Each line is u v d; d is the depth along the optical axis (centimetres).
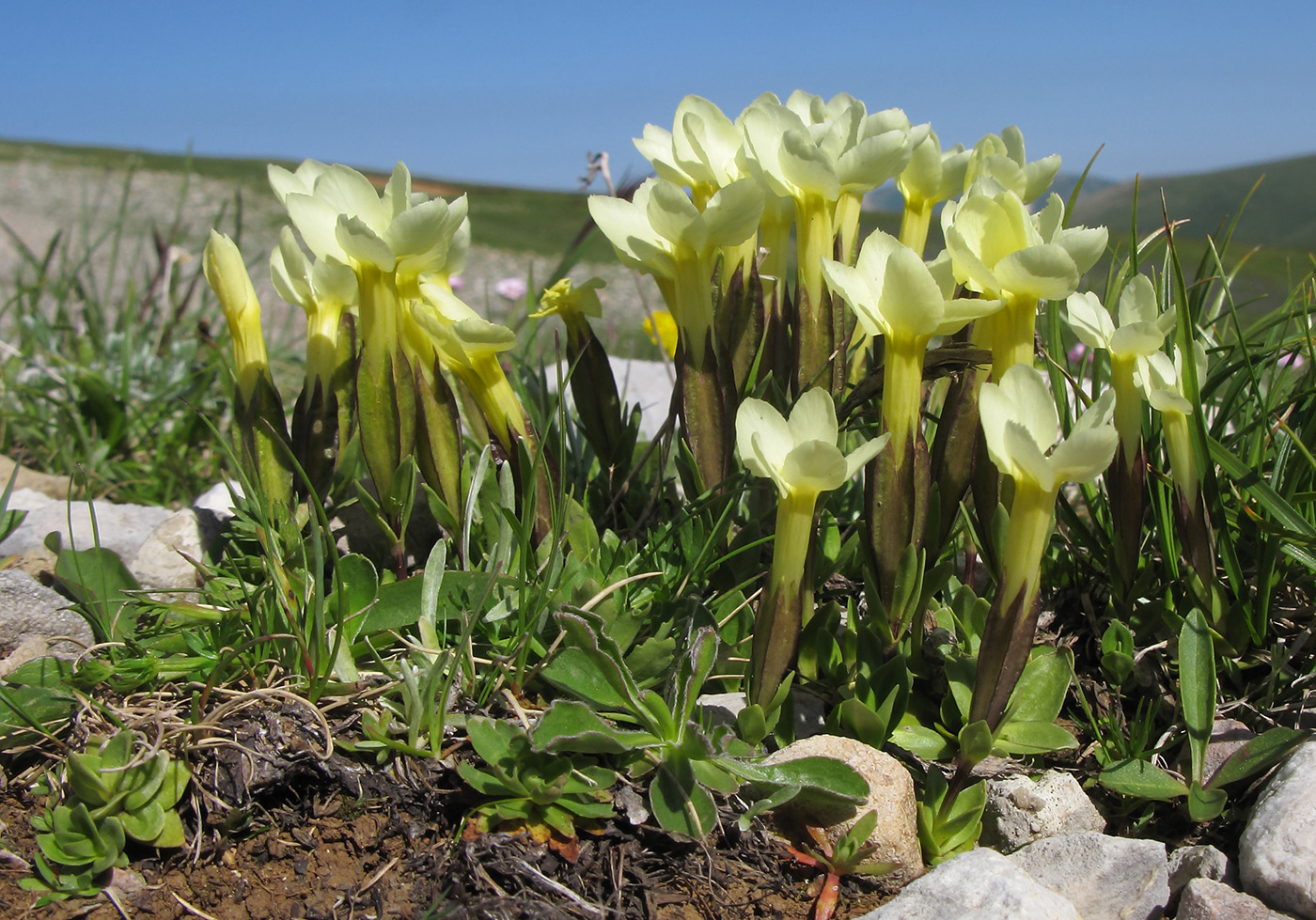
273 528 28
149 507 35
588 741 24
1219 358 33
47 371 47
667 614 28
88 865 24
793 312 28
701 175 28
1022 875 23
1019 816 25
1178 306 27
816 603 30
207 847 25
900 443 25
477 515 29
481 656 27
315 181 27
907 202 29
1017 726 25
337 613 26
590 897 24
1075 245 25
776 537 24
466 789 25
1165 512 28
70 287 56
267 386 29
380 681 26
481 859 24
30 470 42
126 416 45
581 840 24
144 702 26
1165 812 26
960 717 26
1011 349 25
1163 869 24
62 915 24
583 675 25
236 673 26
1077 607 29
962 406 26
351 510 30
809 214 27
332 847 25
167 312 58
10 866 24
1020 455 22
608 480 31
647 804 24
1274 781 25
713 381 27
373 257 26
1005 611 23
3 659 28
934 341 33
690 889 24
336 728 25
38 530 33
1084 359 31
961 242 24
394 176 26
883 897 24
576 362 28
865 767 24
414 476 28
